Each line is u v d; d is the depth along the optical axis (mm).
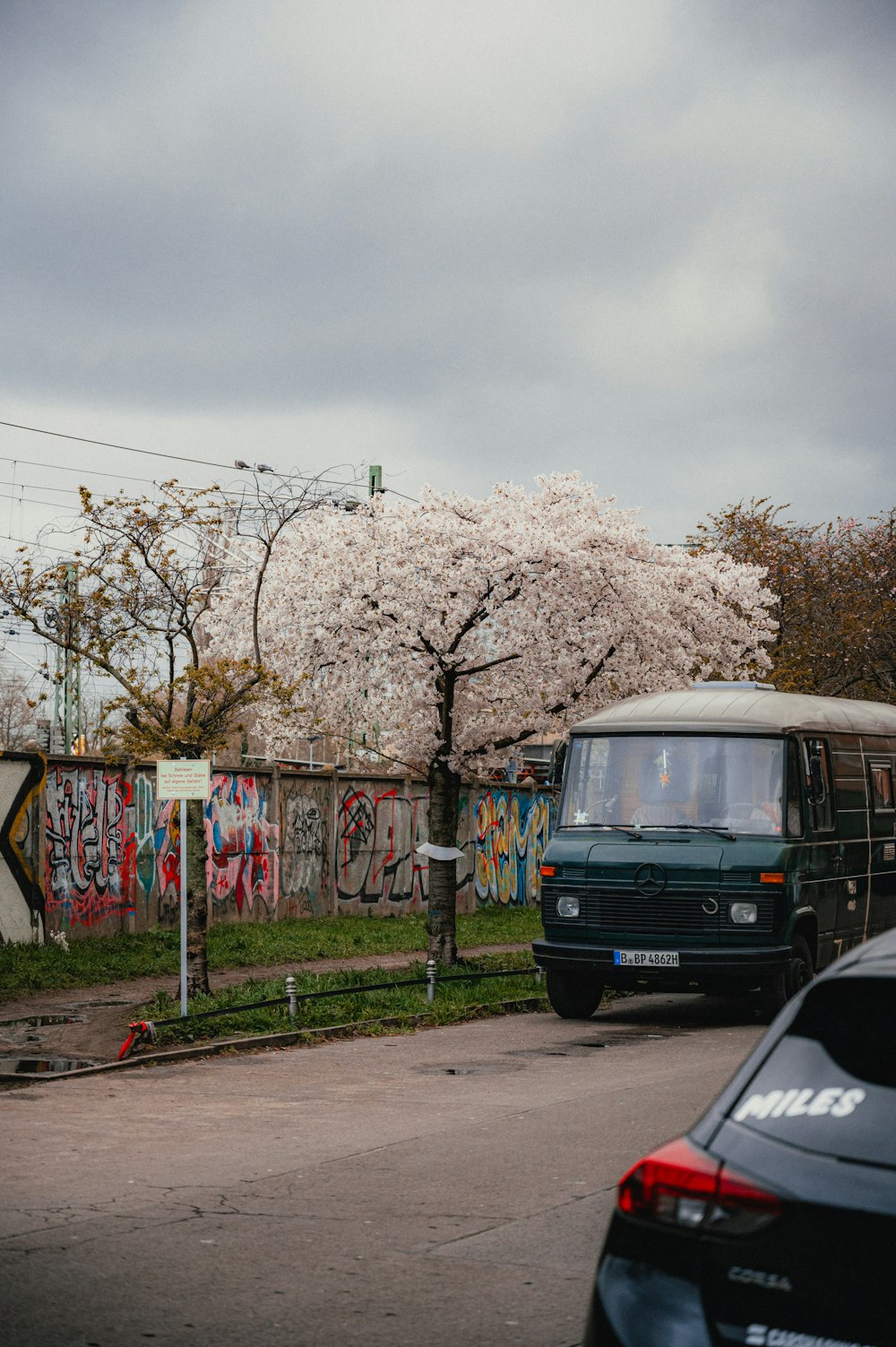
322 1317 5453
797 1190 3125
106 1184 7781
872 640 38031
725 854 14859
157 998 16125
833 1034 3461
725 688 17453
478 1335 5242
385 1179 7820
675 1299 3195
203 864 16312
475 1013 16203
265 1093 11078
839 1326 2998
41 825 20422
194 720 16016
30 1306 5605
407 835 31109
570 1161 8203
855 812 17094
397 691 19828
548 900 15641
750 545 37000
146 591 15836
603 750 15938
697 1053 12969
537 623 19453
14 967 18219
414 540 19547
